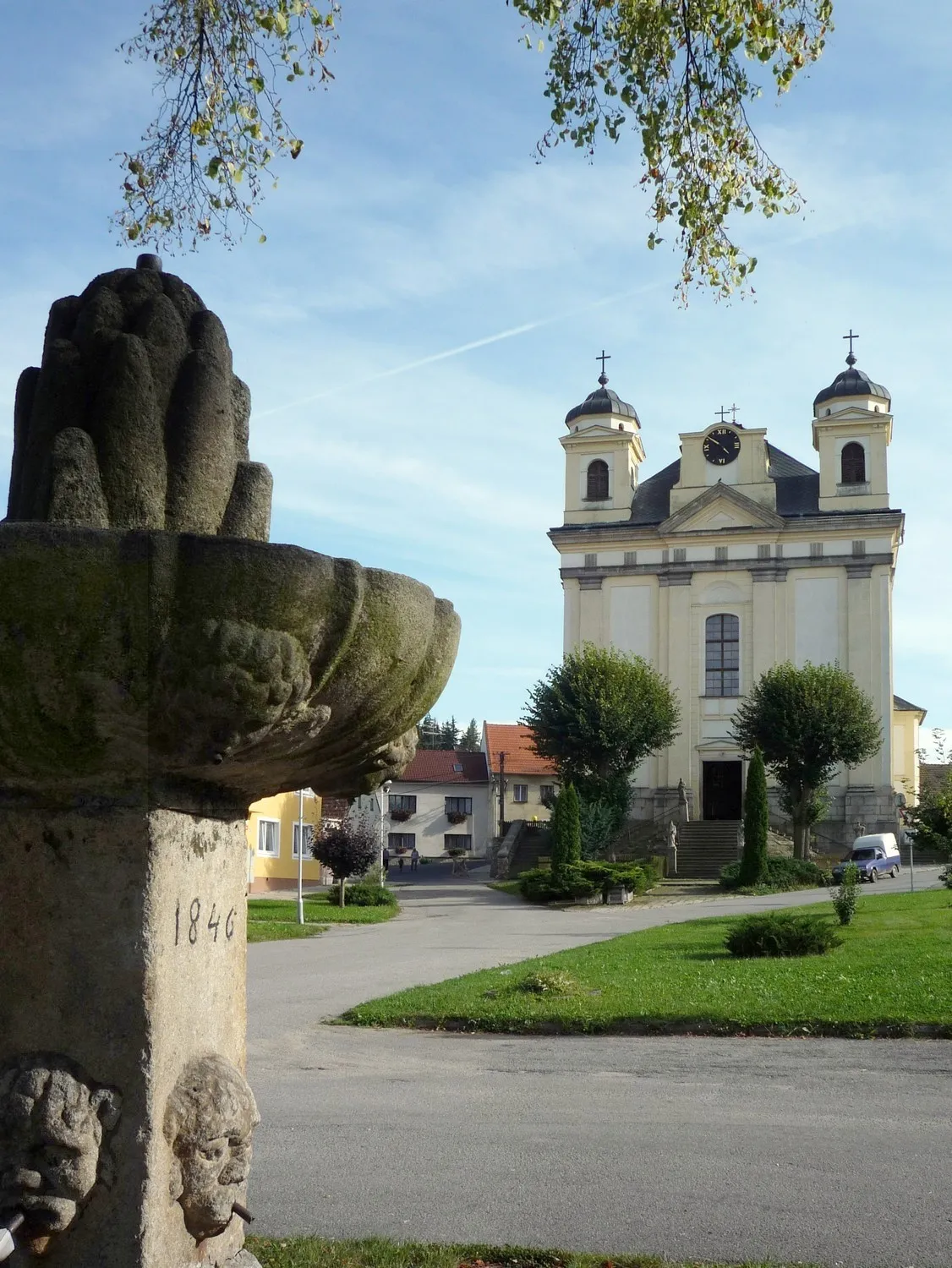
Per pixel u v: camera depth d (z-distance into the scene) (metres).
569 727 42.53
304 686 2.98
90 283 3.59
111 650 2.82
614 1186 5.88
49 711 2.88
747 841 36.56
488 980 14.62
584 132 8.15
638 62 7.86
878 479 46.81
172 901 3.20
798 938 16.48
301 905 25.53
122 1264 3.03
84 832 3.12
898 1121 7.50
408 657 3.29
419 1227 5.17
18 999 3.12
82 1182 3.02
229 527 3.53
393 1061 9.89
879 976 13.68
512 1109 7.86
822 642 46.38
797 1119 7.54
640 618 48.09
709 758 46.81
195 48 7.29
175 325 3.47
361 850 31.58
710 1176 6.10
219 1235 3.45
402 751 3.73
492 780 61.94
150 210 7.42
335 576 3.00
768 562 47.09
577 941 21.77
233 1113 3.27
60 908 3.12
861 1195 5.75
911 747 54.75
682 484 48.66
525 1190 5.80
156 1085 3.11
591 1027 11.31
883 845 38.19
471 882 44.69
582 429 49.84
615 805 43.25
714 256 8.32
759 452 48.19
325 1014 12.65
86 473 3.22
